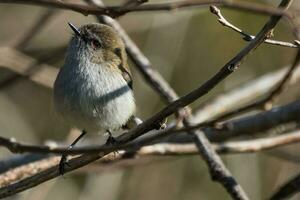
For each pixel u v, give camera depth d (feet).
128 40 36.14
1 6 50.93
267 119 37.93
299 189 30.09
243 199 30.17
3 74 48.21
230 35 48.21
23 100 50.60
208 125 21.63
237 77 48.29
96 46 32.78
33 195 41.37
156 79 35.32
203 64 48.21
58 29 49.52
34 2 19.36
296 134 34.04
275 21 21.24
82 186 46.73
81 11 20.13
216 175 30.76
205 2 18.60
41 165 31.50
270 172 45.27
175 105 22.86
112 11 20.12
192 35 48.24
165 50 48.01
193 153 32.89
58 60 49.37
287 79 21.61
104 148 21.91
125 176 46.32
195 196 46.47
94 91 30.99
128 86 32.09
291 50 48.52
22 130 49.37
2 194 26.37
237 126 38.04
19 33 49.60
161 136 21.80
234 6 18.48
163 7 19.27
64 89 31.12
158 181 46.62
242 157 44.50
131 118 32.27
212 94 47.96
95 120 31.12
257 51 48.85
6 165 35.22
